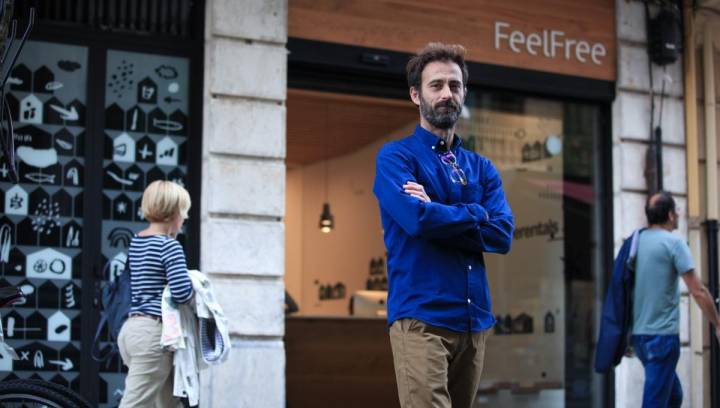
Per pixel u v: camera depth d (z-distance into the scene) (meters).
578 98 8.34
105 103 6.79
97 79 6.78
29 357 6.49
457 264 4.08
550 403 8.32
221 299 6.77
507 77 7.95
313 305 13.18
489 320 4.17
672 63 8.48
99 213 6.71
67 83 6.72
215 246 6.77
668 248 6.79
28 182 6.58
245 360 6.78
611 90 8.34
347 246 12.45
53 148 6.66
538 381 8.30
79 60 6.77
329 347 8.09
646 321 6.83
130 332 5.23
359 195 12.12
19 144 6.59
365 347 8.17
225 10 6.93
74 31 6.75
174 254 5.26
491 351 8.18
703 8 8.57
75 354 6.57
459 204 4.07
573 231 8.43
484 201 4.36
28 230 6.56
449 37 7.71
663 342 6.78
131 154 6.82
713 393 8.28
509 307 8.26
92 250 6.66
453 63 4.20
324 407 8.03
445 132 4.27
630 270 6.95
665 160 8.38
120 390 6.62
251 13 7.00
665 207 6.96
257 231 6.89
